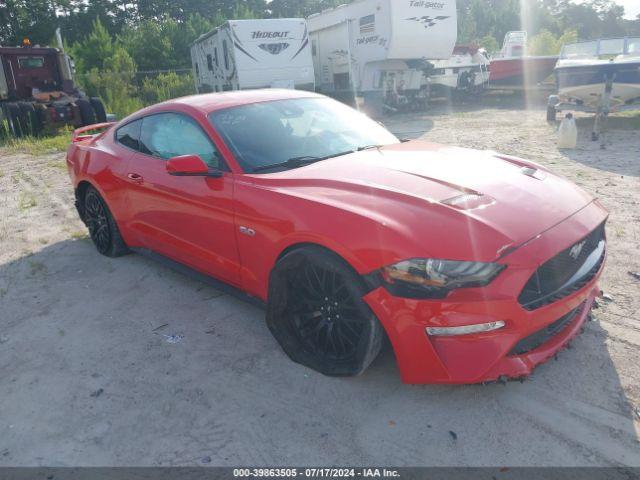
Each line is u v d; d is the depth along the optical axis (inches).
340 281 104.3
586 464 87.1
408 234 95.5
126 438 99.8
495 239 94.0
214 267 139.1
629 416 97.0
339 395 108.3
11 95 563.5
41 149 462.3
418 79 696.4
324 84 733.9
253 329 137.4
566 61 462.3
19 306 158.9
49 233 226.7
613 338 121.0
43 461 95.0
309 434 98.1
